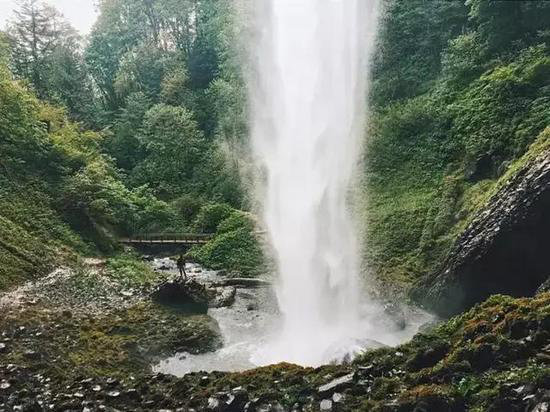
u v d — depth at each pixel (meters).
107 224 36.84
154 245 35.91
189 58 62.28
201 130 52.47
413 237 28.42
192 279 26.19
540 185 19.08
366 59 44.91
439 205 29.03
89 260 30.08
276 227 35.16
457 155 32.25
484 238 20.78
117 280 27.33
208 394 12.30
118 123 55.31
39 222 31.08
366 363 12.62
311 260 30.06
